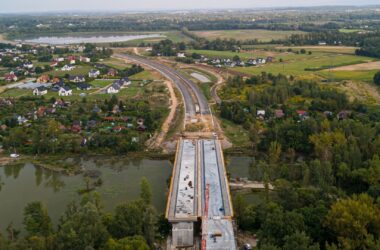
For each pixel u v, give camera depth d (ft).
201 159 558.97
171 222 408.05
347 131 622.13
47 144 649.61
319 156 588.09
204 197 451.53
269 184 529.86
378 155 541.75
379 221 362.53
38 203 407.23
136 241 353.72
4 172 592.19
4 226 440.04
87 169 596.70
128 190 526.57
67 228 360.48
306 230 373.61
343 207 372.99
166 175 572.10
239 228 424.87
